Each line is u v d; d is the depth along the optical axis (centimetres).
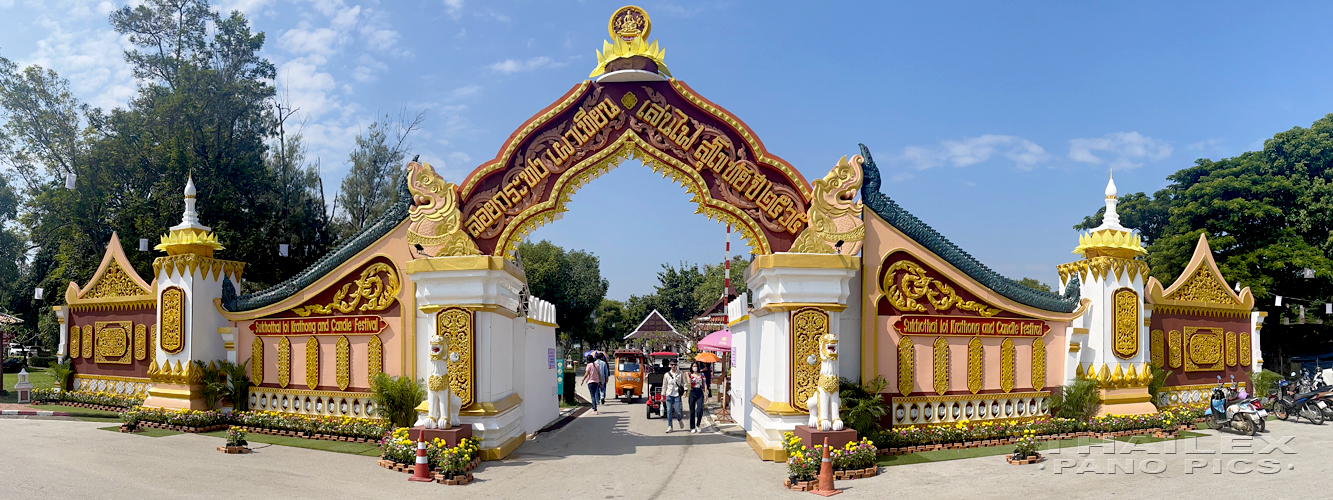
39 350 3662
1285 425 1391
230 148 2941
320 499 784
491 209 1098
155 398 1277
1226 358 1527
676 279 7144
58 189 2666
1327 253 2683
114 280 1462
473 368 1052
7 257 3306
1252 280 2606
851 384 1073
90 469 894
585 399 2325
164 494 780
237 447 1041
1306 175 2844
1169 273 2869
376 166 3534
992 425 1130
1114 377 1212
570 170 1088
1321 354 2864
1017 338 1180
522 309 1262
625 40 1081
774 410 1046
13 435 1155
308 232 3056
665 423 1590
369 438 1139
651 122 1094
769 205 1087
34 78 2894
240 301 1272
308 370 1222
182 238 1270
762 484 892
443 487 862
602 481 907
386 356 1170
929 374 1133
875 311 1112
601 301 5494
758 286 1169
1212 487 834
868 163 1130
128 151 2691
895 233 1130
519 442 1184
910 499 800
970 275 1147
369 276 1188
